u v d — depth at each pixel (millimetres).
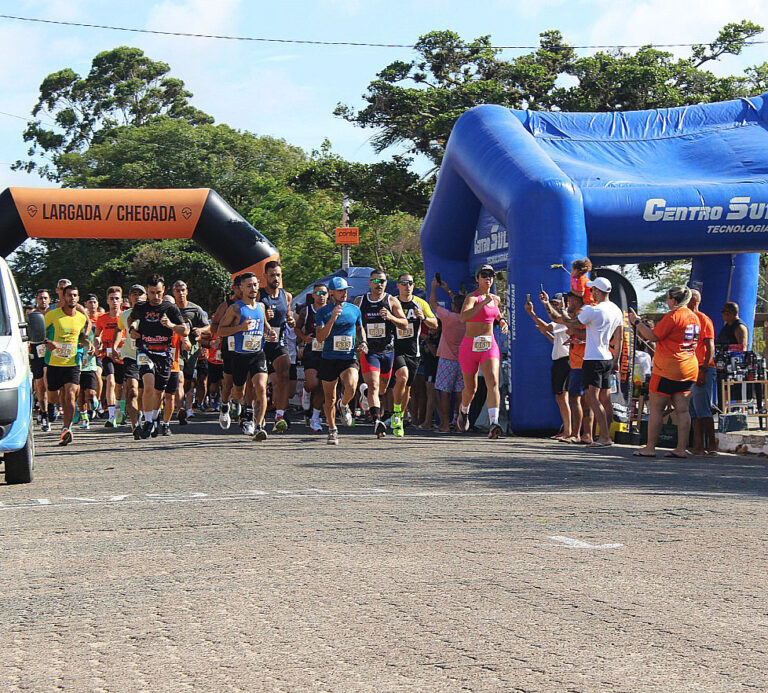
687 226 15789
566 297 14469
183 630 4156
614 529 6367
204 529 6480
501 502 7566
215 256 20875
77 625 4285
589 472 9766
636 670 3541
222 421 14562
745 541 5965
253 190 56875
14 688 3479
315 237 51688
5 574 5320
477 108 18125
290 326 16453
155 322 13891
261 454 11805
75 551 5875
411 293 14625
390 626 4152
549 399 15133
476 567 5242
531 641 3914
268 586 4879
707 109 18547
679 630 4062
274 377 14961
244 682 3477
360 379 17984
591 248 15969
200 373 22375
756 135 17922
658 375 11656
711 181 16453
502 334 17047
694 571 5145
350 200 40375
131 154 64750
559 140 17719
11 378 9109
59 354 13523
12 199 19828
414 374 14641
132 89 77125
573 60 38281
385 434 14688
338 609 4434
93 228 20000
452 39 38219
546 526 6477
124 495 8297
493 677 3477
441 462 10680
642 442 13398
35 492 8719
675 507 7316
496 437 13953
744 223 15875
